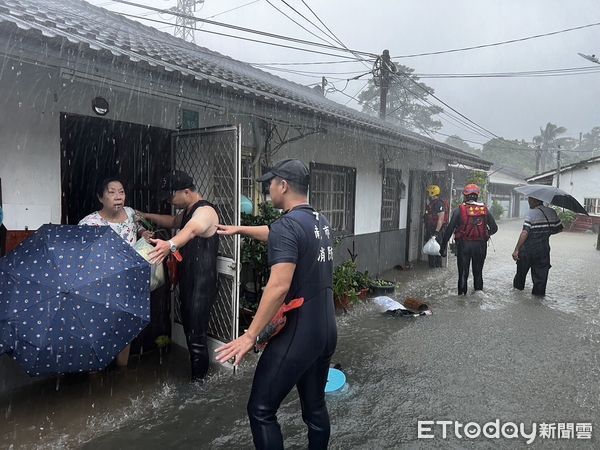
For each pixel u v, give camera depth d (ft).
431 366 14.65
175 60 13.25
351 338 17.35
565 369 14.49
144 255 11.66
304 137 22.21
